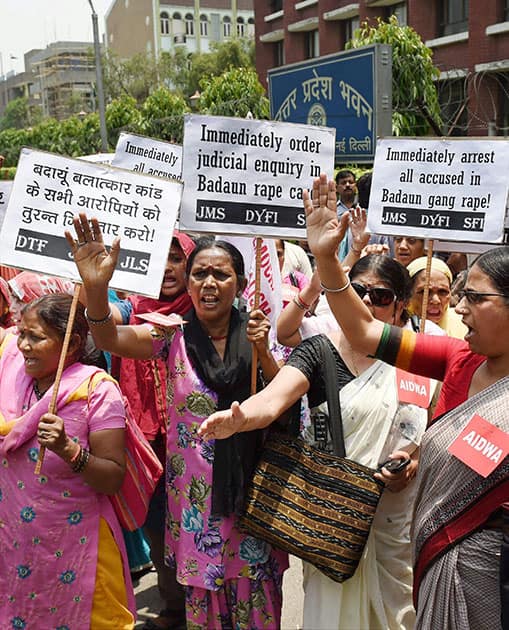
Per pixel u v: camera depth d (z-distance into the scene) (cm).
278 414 255
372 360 272
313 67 997
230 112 1630
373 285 285
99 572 275
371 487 262
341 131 957
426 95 1040
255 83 1666
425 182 319
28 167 274
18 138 4222
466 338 212
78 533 271
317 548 262
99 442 271
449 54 1545
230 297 295
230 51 4641
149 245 280
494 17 1407
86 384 272
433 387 280
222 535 282
